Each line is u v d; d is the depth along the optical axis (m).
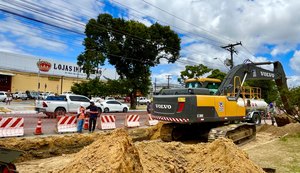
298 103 16.17
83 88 40.53
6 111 26.16
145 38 36.34
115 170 5.09
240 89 13.74
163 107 12.24
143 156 6.68
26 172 7.72
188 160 7.29
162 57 39.31
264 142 13.90
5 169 5.68
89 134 12.34
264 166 8.77
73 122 14.95
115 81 39.28
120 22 36.69
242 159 6.76
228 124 13.14
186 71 41.56
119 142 5.70
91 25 36.25
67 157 10.10
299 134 15.01
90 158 5.61
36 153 10.02
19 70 57.66
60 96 21.61
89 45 36.56
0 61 56.09
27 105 35.72
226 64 33.16
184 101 11.55
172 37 38.22
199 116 11.43
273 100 19.56
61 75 63.88
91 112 15.04
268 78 16.19
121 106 31.86
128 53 37.56
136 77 39.12
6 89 54.91
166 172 6.47
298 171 8.28
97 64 36.59
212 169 6.65
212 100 11.94
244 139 13.83
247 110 17.03
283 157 9.95
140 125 19.89
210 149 7.37
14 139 10.36
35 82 58.97
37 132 13.65
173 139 13.38
